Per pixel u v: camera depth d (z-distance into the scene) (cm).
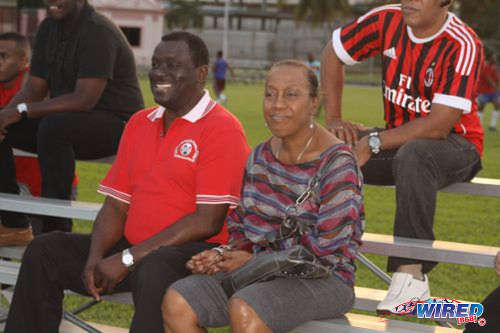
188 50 457
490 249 447
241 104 2870
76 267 464
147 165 466
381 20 512
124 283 462
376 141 480
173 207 457
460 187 508
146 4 5612
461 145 487
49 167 557
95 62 562
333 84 538
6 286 622
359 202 395
